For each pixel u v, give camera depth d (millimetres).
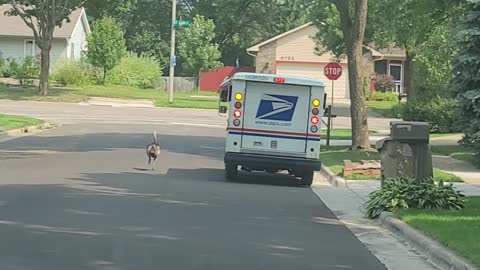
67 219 10977
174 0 48906
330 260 9055
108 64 58344
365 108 23938
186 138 29172
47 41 47281
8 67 58062
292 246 9859
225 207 13086
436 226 10844
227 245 9641
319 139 17344
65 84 56250
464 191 15836
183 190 15102
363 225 12102
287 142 17359
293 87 17312
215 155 23359
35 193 13508
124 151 22906
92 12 50375
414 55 36438
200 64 69750
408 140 13867
